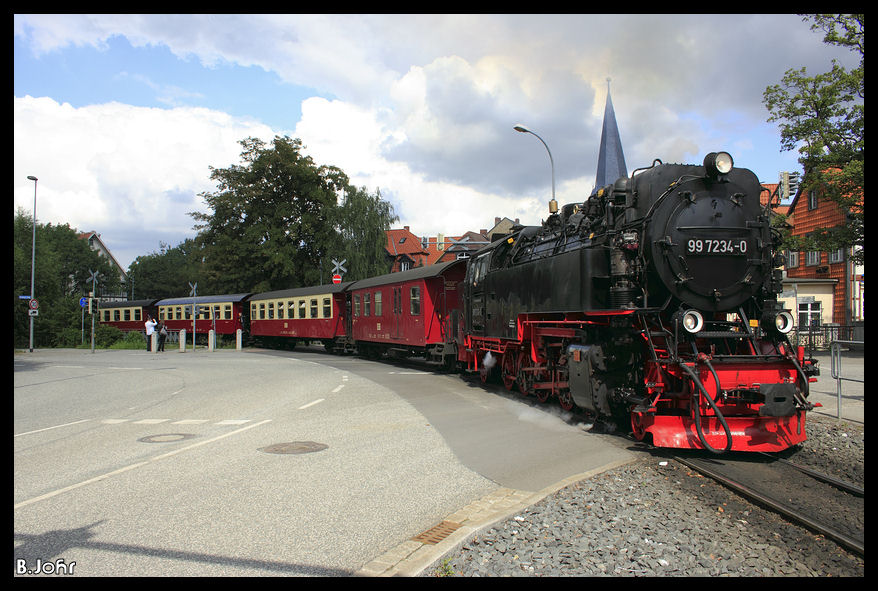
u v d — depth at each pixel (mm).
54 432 8688
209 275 43531
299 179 42625
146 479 5922
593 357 7695
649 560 3775
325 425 8781
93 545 4156
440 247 63594
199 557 3922
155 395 12867
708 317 7387
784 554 3910
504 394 12117
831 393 11375
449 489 5445
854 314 25344
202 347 35250
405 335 19250
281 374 17125
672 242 7125
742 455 6641
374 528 4453
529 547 3988
